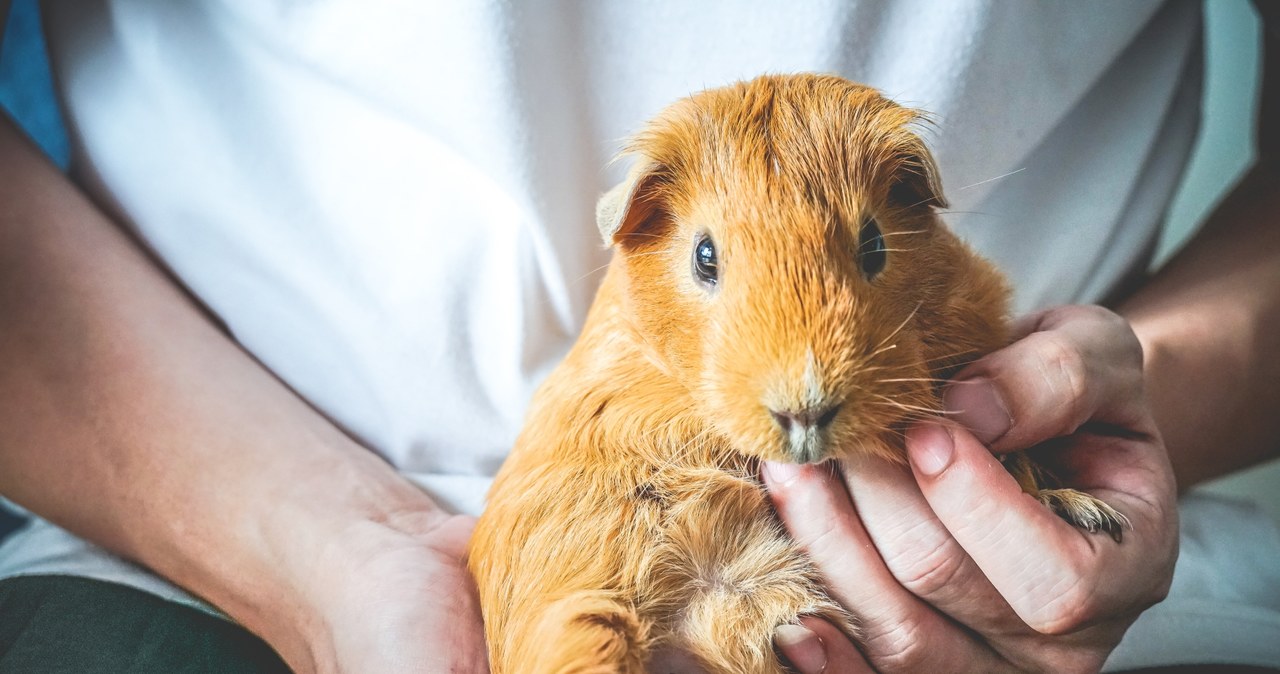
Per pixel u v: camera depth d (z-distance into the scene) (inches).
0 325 15.5
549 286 15.9
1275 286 17.5
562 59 15.4
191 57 15.8
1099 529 12.3
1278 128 18.9
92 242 16.3
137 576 15.1
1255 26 24.4
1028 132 15.6
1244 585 15.9
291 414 16.0
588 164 16.1
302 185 15.8
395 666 12.8
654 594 12.7
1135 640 14.8
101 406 15.3
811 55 15.4
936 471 12.0
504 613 12.9
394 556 14.0
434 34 14.8
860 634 12.8
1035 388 12.3
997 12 14.8
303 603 14.1
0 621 14.2
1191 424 17.1
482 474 16.7
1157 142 17.1
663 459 12.9
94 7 16.2
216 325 17.1
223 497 14.9
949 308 12.7
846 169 12.0
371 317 15.9
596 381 13.2
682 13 15.3
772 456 11.4
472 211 15.5
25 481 15.2
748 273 11.6
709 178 12.3
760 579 12.9
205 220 16.1
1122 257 17.3
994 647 13.2
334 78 15.4
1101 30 15.2
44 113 17.5
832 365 11.1
